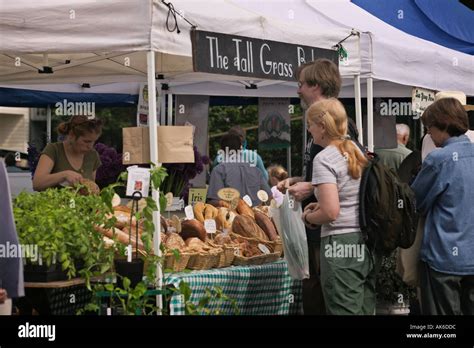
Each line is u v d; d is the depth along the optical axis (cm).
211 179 882
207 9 569
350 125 565
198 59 553
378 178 523
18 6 540
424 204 573
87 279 525
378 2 1074
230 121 1947
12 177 1041
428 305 577
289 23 639
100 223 540
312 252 593
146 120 930
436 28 1076
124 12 531
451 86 832
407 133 1045
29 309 568
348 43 700
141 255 545
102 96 1134
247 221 667
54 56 761
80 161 725
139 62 818
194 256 591
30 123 2431
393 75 761
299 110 1662
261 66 604
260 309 641
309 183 540
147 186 533
